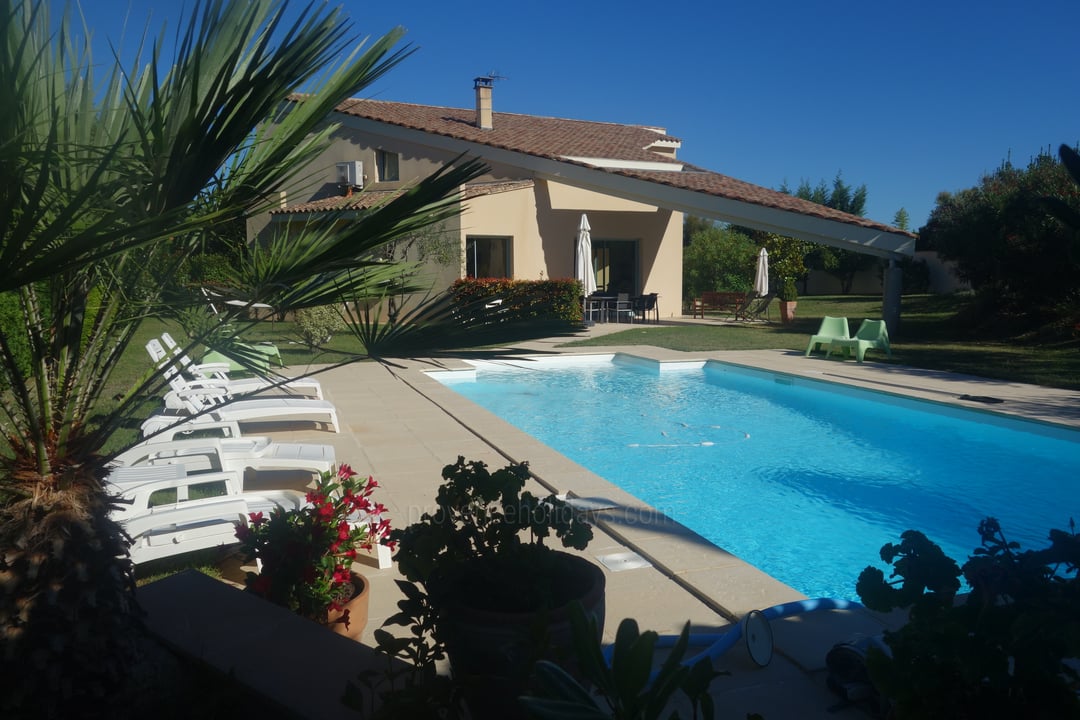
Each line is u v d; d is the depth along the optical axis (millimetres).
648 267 23656
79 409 2508
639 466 8703
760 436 9992
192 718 2648
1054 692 1891
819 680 3404
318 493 3975
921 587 2092
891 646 2139
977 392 11062
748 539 6531
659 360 15000
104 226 1872
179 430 6621
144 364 11852
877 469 8523
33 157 1888
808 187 41906
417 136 20859
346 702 2516
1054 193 16406
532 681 2297
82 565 2402
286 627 3178
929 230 32656
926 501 7461
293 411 7812
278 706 2605
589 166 19312
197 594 3500
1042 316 17922
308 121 2500
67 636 2365
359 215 3047
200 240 2852
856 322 22703
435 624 2686
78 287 2498
